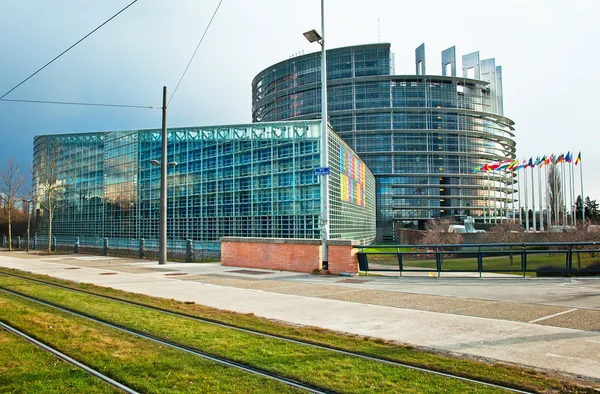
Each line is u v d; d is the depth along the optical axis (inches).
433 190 4158.5
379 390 200.7
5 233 3250.5
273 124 1541.6
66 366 238.2
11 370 231.0
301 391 202.4
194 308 403.5
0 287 560.4
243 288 548.1
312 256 727.1
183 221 1763.0
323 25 732.7
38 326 330.0
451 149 4143.7
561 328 315.0
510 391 198.2
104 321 350.6
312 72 4269.2
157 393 199.9
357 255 703.7
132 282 619.8
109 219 2070.6
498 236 1717.5
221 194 1653.5
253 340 288.2
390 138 4087.1
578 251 610.2
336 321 349.1
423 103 4116.6
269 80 4628.4
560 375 218.4
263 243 811.4
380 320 351.6
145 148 1927.9
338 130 4106.8
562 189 2763.3
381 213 4035.4
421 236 2130.9
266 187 1537.9
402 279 631.2
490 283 571.5
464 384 207.2
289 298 466.0
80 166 2268.7
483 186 4013.3
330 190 1441.9
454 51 4448.8
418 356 250.2
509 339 287.0
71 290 533.0
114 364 241.6
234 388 205.9
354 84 4131.4
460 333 305.3
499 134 4539.9
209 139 1706.4
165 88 965.8
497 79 4795.8
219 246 1584.6
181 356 256.1
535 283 563.8
